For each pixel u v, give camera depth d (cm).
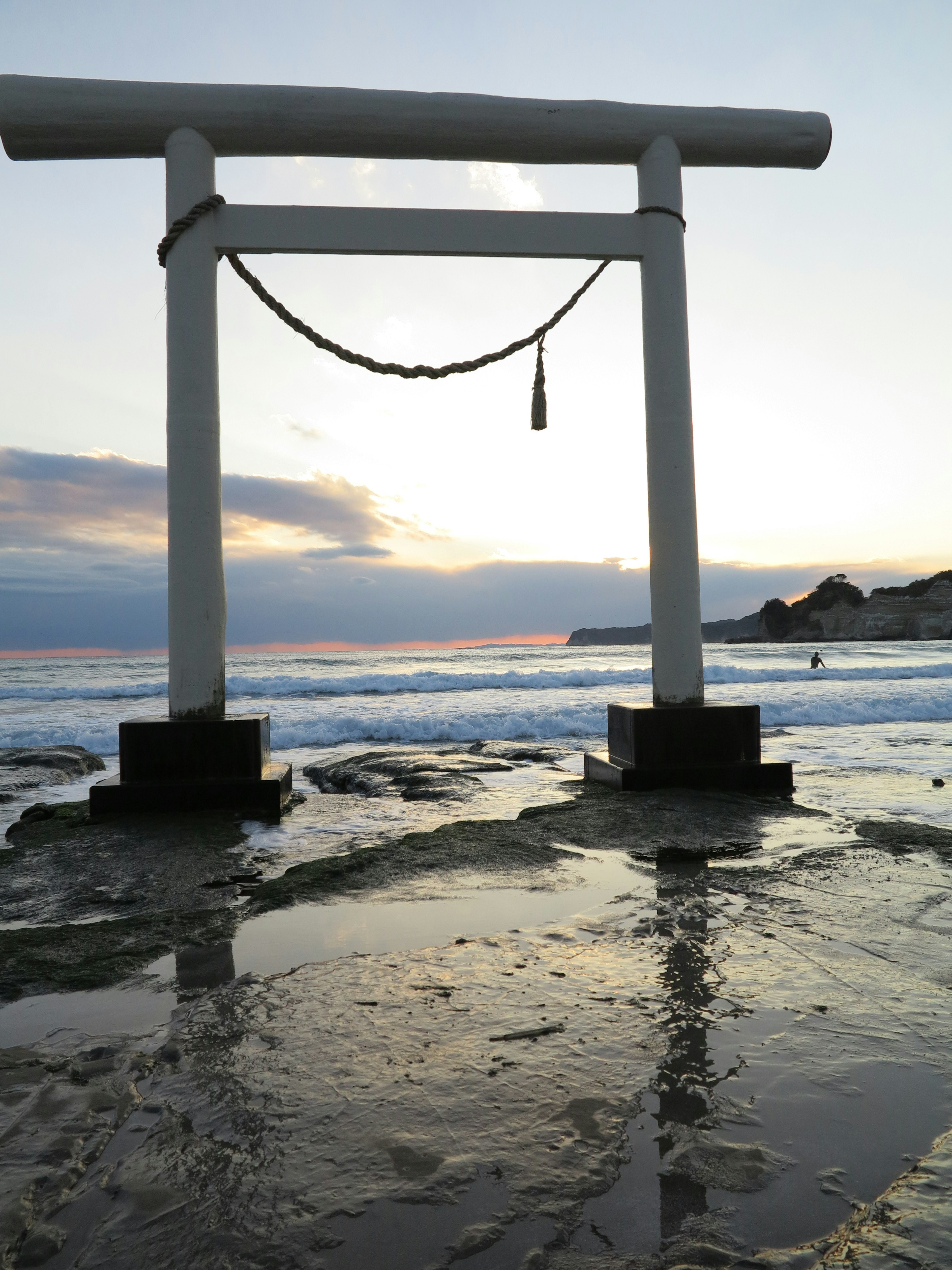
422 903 333
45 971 264
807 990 235
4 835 535
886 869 376
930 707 1312
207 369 580
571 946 276
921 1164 152
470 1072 187
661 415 622
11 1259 129
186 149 576
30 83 563
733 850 420
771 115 634
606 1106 172
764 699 1524
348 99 586
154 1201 143
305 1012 223
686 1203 141
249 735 555
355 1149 157
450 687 2106
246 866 408
